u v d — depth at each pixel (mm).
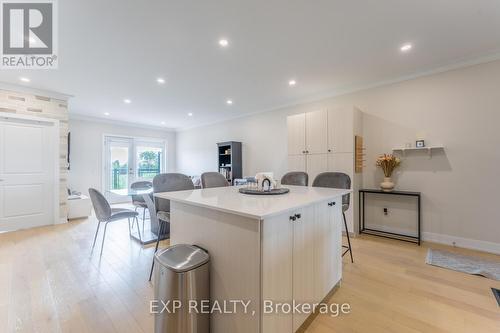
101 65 3072
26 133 3941
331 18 2115
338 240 2037
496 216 2773
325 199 1694
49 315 1657
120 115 6102
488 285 2068
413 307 1759
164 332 1295
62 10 1981
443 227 3121
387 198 3580
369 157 3736
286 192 1962
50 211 4180
